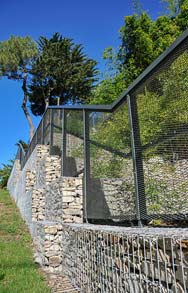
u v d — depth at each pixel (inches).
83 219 218.7
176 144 110.0
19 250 251.6
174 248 86.0
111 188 169.8
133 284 105.0
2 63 930.1
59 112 307.0
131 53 618.8
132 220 149.6
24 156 546.6
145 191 127.0
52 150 326.6
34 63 935.7
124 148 154.3
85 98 922.1
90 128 203.2
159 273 88.7
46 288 162.1
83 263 159.8
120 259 114.0
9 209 489.7
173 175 112.3
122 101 155.0
